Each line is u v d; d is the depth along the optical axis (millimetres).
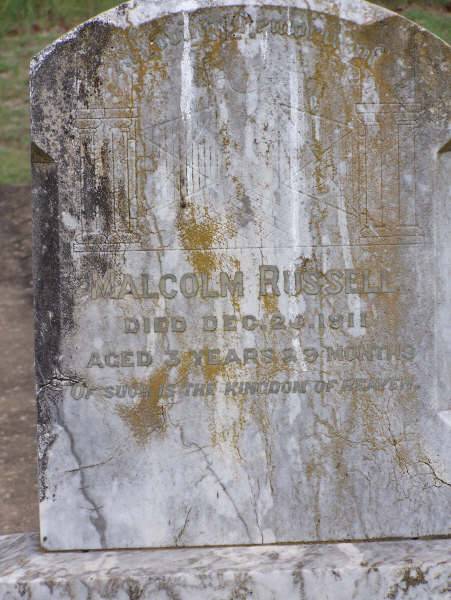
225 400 1365
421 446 1376
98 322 1355
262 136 1350
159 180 1348
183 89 1341
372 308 1365
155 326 1356
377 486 1375
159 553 1354
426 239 1363
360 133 1351
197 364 1362
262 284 1358
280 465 1370
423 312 1369
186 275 1355
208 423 1366
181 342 1359
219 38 1338
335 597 1299
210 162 1349
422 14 3107
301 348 1364
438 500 1379
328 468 1372
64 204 1346
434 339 1371
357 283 1361
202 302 1358
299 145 1351
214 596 1295
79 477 1363
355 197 1356
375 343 1367
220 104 1345
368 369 1369
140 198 1348
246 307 1359
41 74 1332
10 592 1289
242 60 1341
